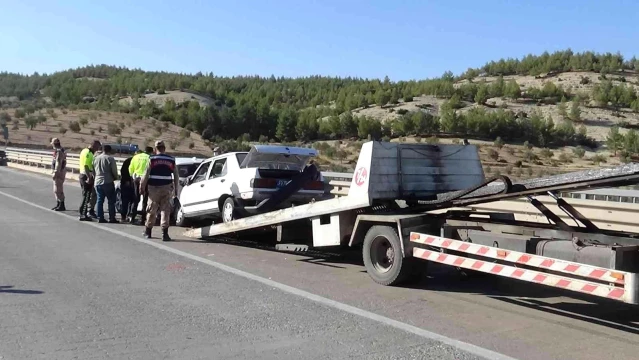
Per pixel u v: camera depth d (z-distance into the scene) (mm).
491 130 80500
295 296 7469
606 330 6219
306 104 142375
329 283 8250
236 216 12234
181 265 9375
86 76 166750
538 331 6145
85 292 7551
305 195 12148
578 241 6555
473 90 124125
